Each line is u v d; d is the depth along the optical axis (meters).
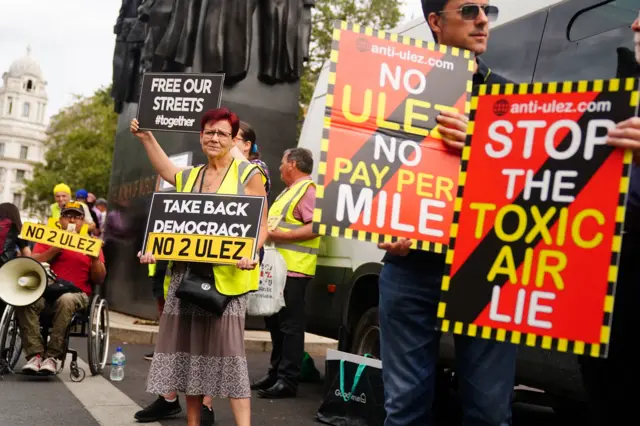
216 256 4.14
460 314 2.25
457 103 2.84
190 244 4.20
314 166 7.46
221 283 4.11
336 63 2.75
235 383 4.11
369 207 2.72
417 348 2.97
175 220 4.28
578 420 6.02
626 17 4.11
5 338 6.50
